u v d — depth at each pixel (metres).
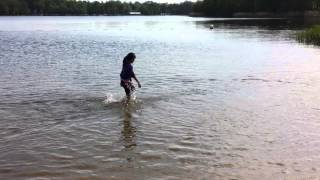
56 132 12.05
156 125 12.70
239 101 15.87
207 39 51.69
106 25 115.50
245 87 18.75
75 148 10.70
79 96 16.91
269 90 18.00
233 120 13.17
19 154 10.27
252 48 37.97
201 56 32.12
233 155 10.12
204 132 11.95
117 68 25.64
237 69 24.56
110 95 17.06
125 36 61.59
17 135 11.77
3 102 15.94
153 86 19.08
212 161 9.76
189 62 28.31
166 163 9.66
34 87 19.11
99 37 59.62
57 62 28.88
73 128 12.45
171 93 17.42
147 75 22.39
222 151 10.40
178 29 83.12
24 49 39.53
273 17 139.75
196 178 8.84
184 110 14.52
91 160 9.88
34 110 14.66
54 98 16.58
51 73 23.53
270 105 15.15
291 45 40.16
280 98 16.34
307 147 10.65
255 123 12.82
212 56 32.03
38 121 13.23
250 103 15.50
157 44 45.00
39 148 10.71
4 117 13.71
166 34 65.38
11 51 37.38
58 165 9.58
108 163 9.69
